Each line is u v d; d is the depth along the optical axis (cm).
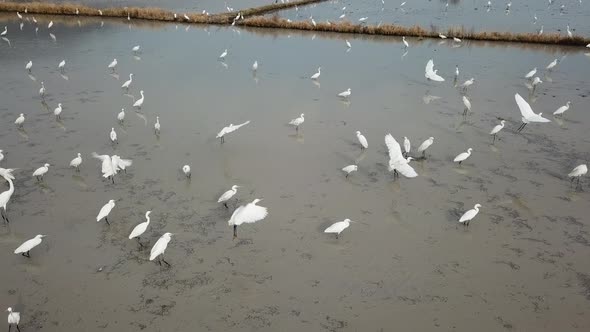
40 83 3403
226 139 2505
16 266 1571
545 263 1600
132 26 5531
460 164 2255
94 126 2650
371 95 3219
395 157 1836
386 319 1383
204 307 1420
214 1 7556
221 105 2997
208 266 1581
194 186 2044
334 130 2634
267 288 1495
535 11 6725
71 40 4781
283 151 2377
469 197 1980
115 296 1452
